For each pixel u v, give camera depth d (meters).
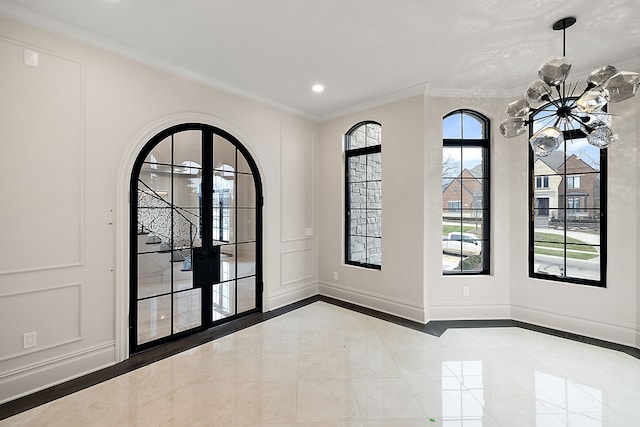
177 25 2.32
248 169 3.77
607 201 3.01
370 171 4.15
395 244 3.76
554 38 2.49
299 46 2.64
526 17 2.21
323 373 2.47
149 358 2.71
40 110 2.23
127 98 2.67
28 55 2.17
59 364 2.32
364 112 4.07
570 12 2.14
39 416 1.96
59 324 2.33
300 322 3.55
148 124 2.80
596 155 3.11
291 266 4.27
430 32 2.42
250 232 3.81
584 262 3.18
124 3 2.06
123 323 2.66
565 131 3.26
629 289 2.91
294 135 4.28
